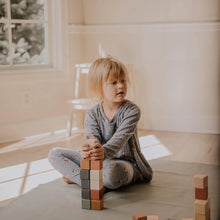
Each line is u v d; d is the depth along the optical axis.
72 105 3.01
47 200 1.65
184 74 3.09
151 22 3.14
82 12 3.39
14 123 2.89
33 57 3.06
